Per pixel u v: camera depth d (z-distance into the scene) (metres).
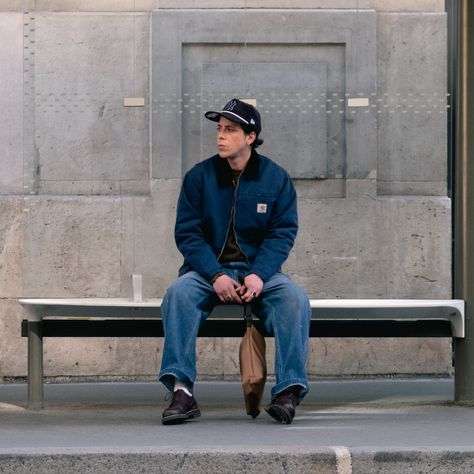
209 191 8.09
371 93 9.21
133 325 8.48
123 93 9.22
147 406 8.73
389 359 10.01
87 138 9.27
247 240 8.09
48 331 8.53
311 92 9.23
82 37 9.19
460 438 6.95
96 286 9.34
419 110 9.23
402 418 7.96
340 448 6.50
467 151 8.56
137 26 9.20
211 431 7.28
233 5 9.21
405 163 9.25
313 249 9.26
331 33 9.23
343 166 9.24
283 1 9.21
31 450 6.47
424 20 9.21
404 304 8.30
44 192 9.36
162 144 9.23
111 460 6.43
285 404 7.58
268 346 9.96
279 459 6.43
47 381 10.00
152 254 9.28
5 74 9.31
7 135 9.39
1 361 10.00
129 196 9.29
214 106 9.23
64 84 9.23
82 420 7.95
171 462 6.43
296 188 9.25
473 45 8.61
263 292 7.80
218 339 10.06
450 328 8.48
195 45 9.22
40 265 9.40
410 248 9.26
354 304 8.29
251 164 8.14
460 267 8.58
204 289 7.81
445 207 9.26
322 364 9.98
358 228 9.24
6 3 9.24
